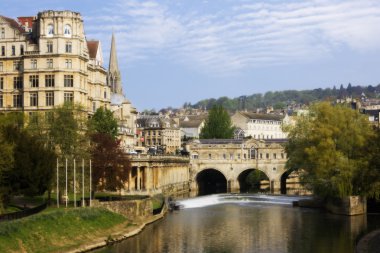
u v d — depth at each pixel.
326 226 115.69
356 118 142.75
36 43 148.50
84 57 149.38
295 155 145.62
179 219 129.00
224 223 122.50
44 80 145.12
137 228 109.56
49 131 113.94
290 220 125.94
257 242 100.25
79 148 114.56
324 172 134.00
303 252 91.50
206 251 92.62
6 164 90.81
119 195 136.25
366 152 132.38
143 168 164.25
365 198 133.25
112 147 123.94
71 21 145.38
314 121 142.50
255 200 171.00
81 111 125.75
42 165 100.62
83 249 89.19
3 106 149.00
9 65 149.25
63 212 95.75
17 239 79.69
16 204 106.88
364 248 90.31
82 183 109.81
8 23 149.88
